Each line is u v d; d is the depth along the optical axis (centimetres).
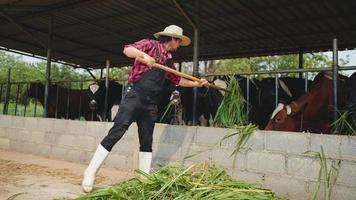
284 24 820
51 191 349
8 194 331
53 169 477
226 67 2252
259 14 759
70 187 371
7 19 857
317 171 337
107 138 352
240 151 386
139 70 359
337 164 326
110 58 1266
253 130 379
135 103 356
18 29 933
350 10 719
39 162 537
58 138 585
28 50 1168
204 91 668
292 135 354
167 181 293
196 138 423
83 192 349
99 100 857
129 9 761
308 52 1031
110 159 504
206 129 416
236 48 1059
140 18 819
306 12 738
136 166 468
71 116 1035
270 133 367
